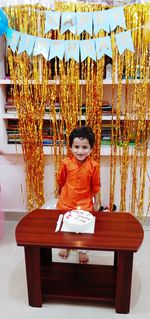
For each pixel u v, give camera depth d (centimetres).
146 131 226
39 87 220
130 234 151
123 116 225
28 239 146
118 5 203
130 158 235
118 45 201
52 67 220
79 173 194
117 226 159
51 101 224
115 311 161
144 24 201
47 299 169
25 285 181
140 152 231
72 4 203
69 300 169
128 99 220
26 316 158
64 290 167
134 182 239
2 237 231
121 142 230
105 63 219
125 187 240
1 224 229
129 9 201
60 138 233
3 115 229
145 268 197
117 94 223
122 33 199
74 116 224
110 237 148
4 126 235
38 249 149
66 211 175
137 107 219
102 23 199
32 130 229
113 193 245
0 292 175
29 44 207
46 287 169
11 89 227
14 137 242
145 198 246
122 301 156
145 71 212
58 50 207
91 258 208
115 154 233
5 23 196
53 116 227
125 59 211
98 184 201
